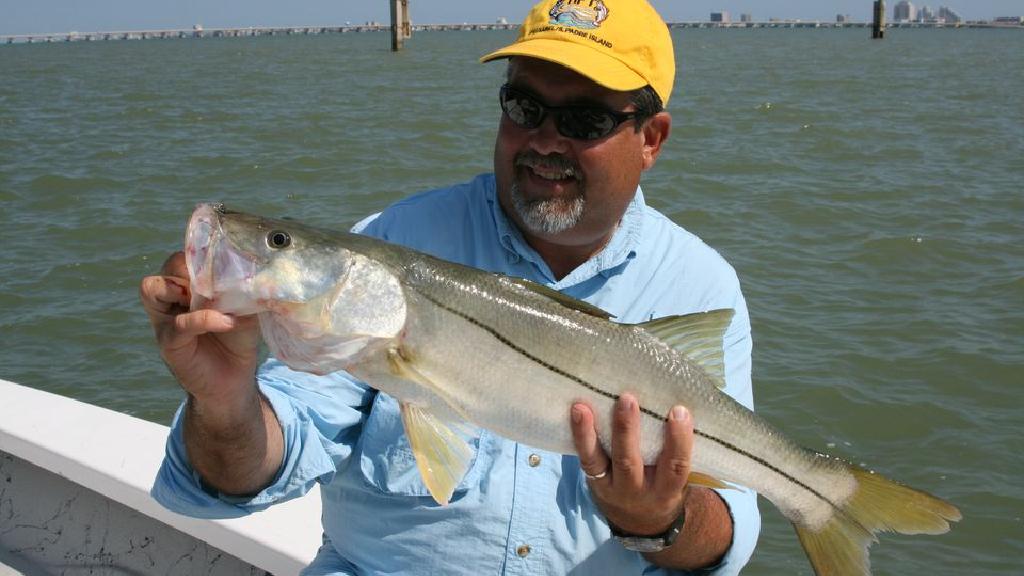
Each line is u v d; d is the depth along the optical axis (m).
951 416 3.84
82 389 4.15
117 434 2.24
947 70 25.64
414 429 1.69
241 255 1.60
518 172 1.83
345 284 1.64
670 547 1.77
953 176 8.41
